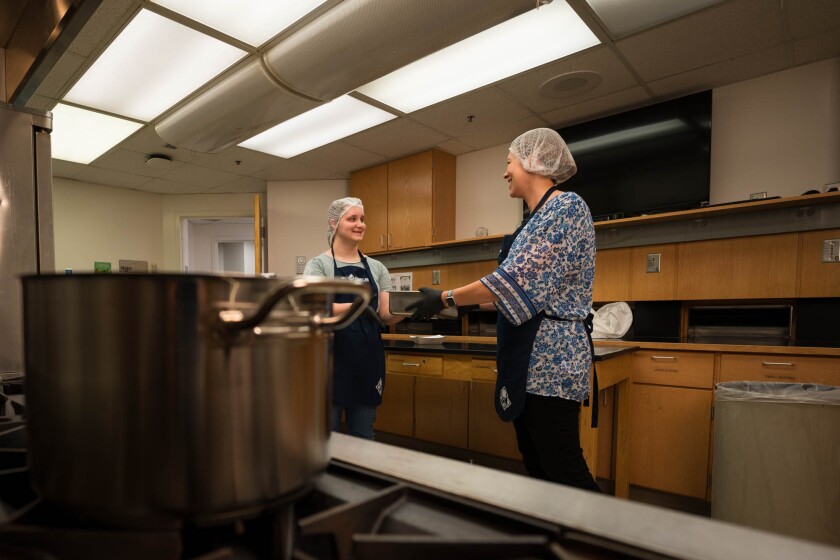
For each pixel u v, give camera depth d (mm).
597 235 2822
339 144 3428
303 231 4430
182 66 2230
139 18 1855
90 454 336
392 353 2320
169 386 327
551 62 2283
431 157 3541
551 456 1131
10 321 1039
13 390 804
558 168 1315
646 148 2719
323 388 418
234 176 4273
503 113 2885
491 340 2867
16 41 1044
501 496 424
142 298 326
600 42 2115
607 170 2857
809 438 1551
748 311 2398
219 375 337
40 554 324
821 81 2289
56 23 865
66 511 352
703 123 2537
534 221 1161
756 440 1624
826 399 1545
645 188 2707
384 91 2578
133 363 327
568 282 1161
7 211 1041
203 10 1806
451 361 2113
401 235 3721
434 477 470
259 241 3744
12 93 1105
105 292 329
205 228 6184
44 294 351
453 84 2502
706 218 2402
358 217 1762
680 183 2594
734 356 1994
